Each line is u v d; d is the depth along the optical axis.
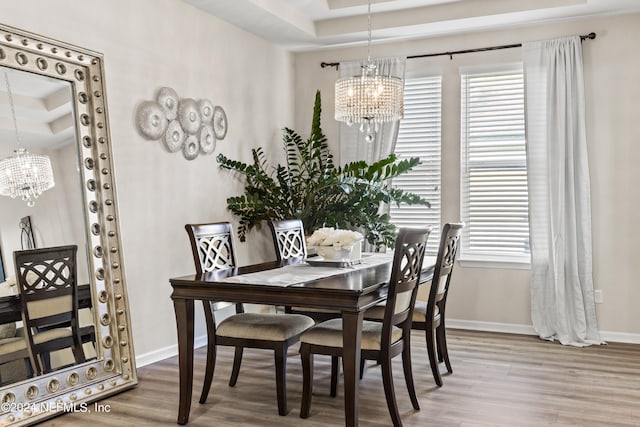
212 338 3.24
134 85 3.95
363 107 4.21
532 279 4.90
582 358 4.21
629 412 3.11
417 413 3.09
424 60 5.38
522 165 5.09
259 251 5.47
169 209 4.28
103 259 3.52
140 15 4.00
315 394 3.44
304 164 5.55
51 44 3.26
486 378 3.72
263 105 5.45
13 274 3.03
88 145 3.50
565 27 4.85
